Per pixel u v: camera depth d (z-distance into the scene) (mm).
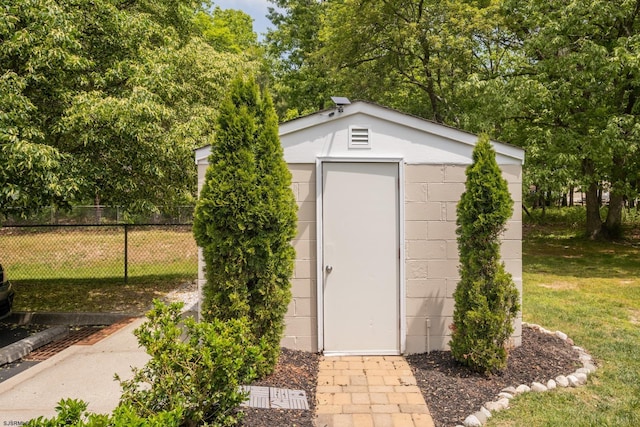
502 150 4578
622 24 10836
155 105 5922
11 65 5359
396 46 14672
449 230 4656
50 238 13727
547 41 10711
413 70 16344
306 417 3186
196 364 2729
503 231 4160
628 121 9883
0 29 4934
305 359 4418
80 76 5906
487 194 3945
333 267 4633
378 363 4391
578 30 10469
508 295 3961
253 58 17672
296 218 3980
